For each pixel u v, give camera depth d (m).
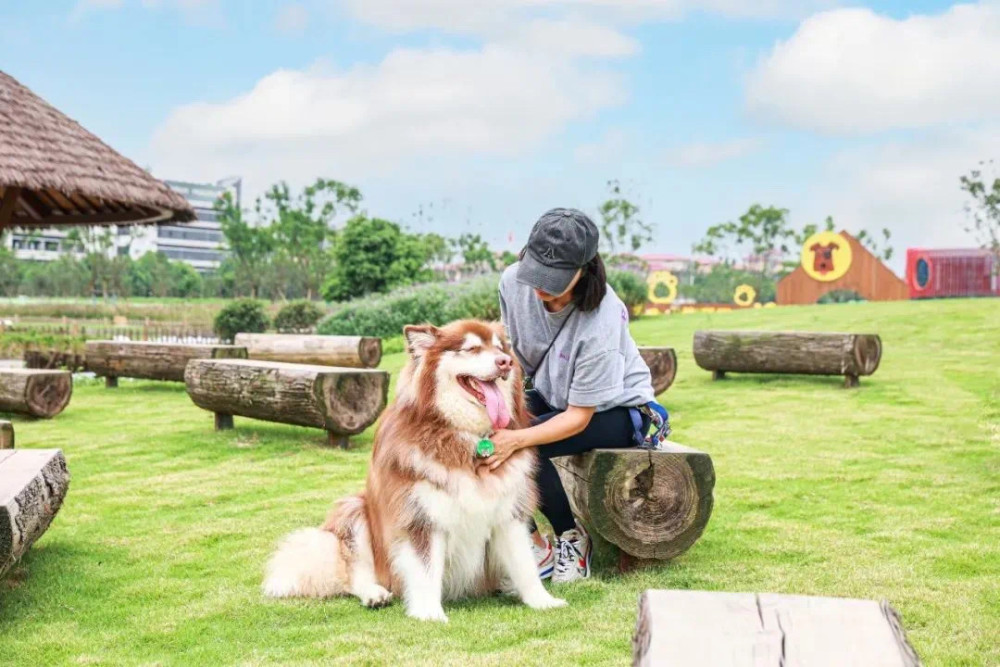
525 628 3.81
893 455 7.97
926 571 4.70
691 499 4.74
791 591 4.33
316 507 6.42
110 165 13.68
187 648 3.74
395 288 37.16
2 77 13.49
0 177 11.80
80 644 3.78
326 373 8.46
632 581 4.61
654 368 11.36
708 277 69.94
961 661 3.45
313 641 3.72
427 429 4.02
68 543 5.47
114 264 75.25
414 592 4.02
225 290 85.50
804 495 6.57
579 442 4.65
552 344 4.42
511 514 4.17
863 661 1.73
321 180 70.94
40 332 25.59
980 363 14.28
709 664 1.72
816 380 13.30
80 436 9.71
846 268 36.84
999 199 34.84
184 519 6.09
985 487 6.73
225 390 9.28
